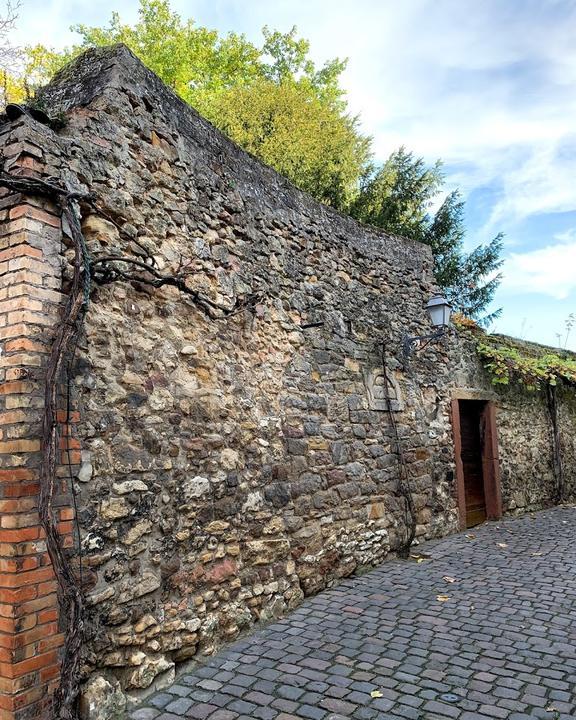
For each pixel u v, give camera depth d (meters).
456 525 6.84
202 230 4.01
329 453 5.04
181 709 2.82
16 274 2.64
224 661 3.36
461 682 3.07
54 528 2.50
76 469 2.76
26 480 2.49
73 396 2.79
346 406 5.39
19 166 2.71
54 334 2.71
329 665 3.29
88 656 2.69
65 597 2.49
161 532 3.23
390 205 12.95
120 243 3.25
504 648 3.48
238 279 4.32
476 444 7.86
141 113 3.60
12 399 2.53
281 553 4.24
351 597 4.49
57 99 3.54
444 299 6.32
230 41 14.86
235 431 3.99
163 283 3.43
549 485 8.99
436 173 13.81
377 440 5.74
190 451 3.54
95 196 3.12
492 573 5.10
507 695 2.92
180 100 4.05
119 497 2.98
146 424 3.24
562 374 8.83
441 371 7.09
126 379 3.16
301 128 11.27
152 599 3.11
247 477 4.04
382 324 6.20
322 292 5.39
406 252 6.85
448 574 5.10
